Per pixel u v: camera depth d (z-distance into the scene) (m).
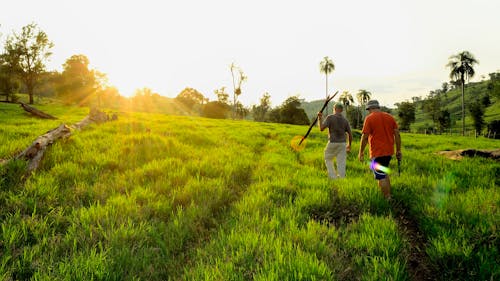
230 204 4.78
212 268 2.74
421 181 5.91
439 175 6.55
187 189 4.89
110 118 19.03
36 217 3.61
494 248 3.10
